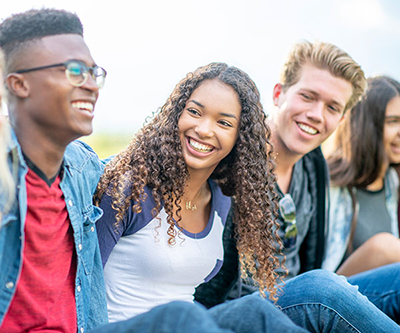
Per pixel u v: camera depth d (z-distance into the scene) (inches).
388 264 109.2
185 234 77.8
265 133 82.0
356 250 118.3
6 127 54.2
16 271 55.8
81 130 56.9
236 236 88.8
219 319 59.6
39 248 58.4
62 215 61.2
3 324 57.2
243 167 81.1
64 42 55.6
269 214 84.7
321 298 76.2
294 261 109.3
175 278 77.2
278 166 108.3
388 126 122.2
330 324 75.8
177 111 77.0
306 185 111.8
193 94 76.7
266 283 83.8
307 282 78.5
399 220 128.0
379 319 76.2
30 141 56.6
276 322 57.9
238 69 79.7
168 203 76.3
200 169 78.5
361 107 122.9
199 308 51.6
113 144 251.1
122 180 74.2
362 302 76.5
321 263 113.1
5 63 55.1
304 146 106.1
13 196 54.8
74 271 64.1
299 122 105.8
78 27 58.1
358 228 122.0
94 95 58.2
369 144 120.9
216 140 76.7
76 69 55.3
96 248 69.7
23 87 55.0
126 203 73.5
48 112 55.2
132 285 75.7
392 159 125.3
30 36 54.6
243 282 99.2
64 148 58.5
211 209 83.2
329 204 113.6
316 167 112.1
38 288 58.6
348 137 123.2
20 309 57.8
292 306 78.1
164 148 76.4
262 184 83.2
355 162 121.7
